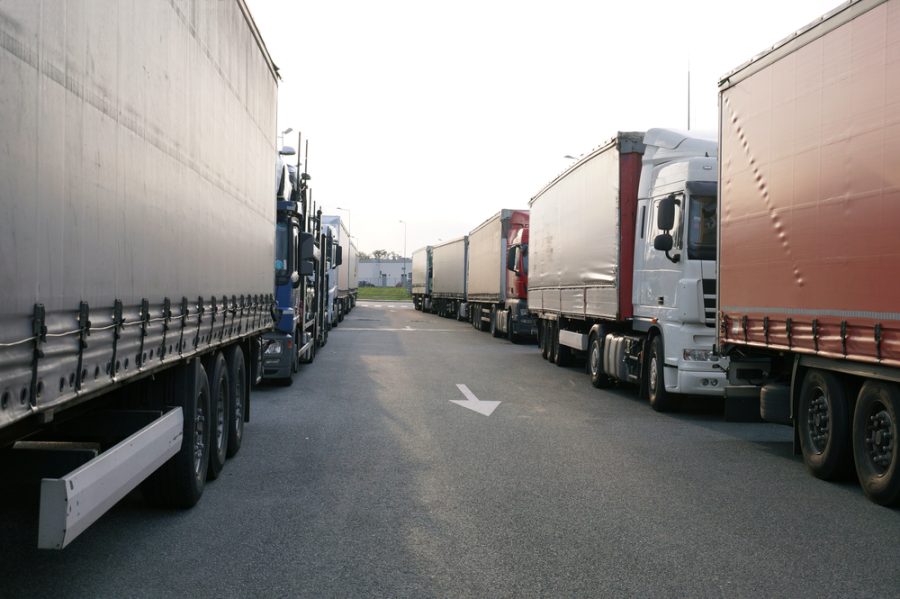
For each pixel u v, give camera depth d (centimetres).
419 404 1260
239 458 846
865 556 540
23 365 321
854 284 695
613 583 482
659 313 1242
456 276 4391
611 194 1427
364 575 492
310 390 1416
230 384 823
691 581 487
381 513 636
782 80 826
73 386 376
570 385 1576
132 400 578
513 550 545
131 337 458
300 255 1470
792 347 805
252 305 873
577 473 793
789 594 467
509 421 1112
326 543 556
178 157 557
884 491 673
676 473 803
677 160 1279
